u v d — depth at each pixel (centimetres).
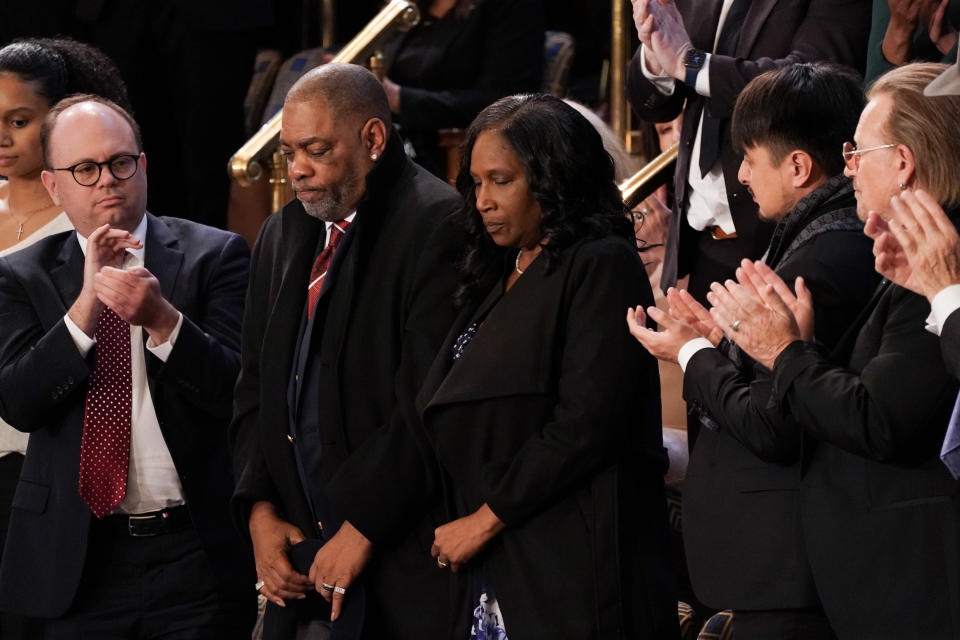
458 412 1013
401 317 1088
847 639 864
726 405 916
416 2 1973
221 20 2062
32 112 1312
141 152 1223
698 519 955
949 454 783
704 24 1348
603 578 980
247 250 1275
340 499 1063
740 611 931
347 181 1105
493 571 1011
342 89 1101
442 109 1889
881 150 872
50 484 1190
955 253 793
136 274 1121
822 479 888
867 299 918
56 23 2123
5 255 1271
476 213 1053
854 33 1288
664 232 1638
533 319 1006
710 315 966
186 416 1184
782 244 965
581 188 1021
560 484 980
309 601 1128
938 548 844
